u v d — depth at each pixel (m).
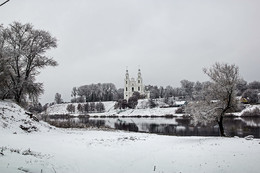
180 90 183.38
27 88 32.94
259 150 13.49
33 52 32.72
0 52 28.61
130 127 54.91
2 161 8.92
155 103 136.88
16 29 32.25
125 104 133.75
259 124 47.47
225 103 23.97
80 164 11.68
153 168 11.78
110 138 23.84
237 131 38.38
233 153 13.27
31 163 9.83
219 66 24.25
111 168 11.59
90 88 194.00
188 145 17.67
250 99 97.31
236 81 23.42
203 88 25.00
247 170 10.41
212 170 10.88
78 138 22.00
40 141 17.39
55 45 35.06
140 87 170.12
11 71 30.23
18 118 23.55
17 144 14.52
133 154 15.05
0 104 25.25
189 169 11.33
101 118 101.50
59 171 9.90
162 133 40.69
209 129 43.78
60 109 153.62
